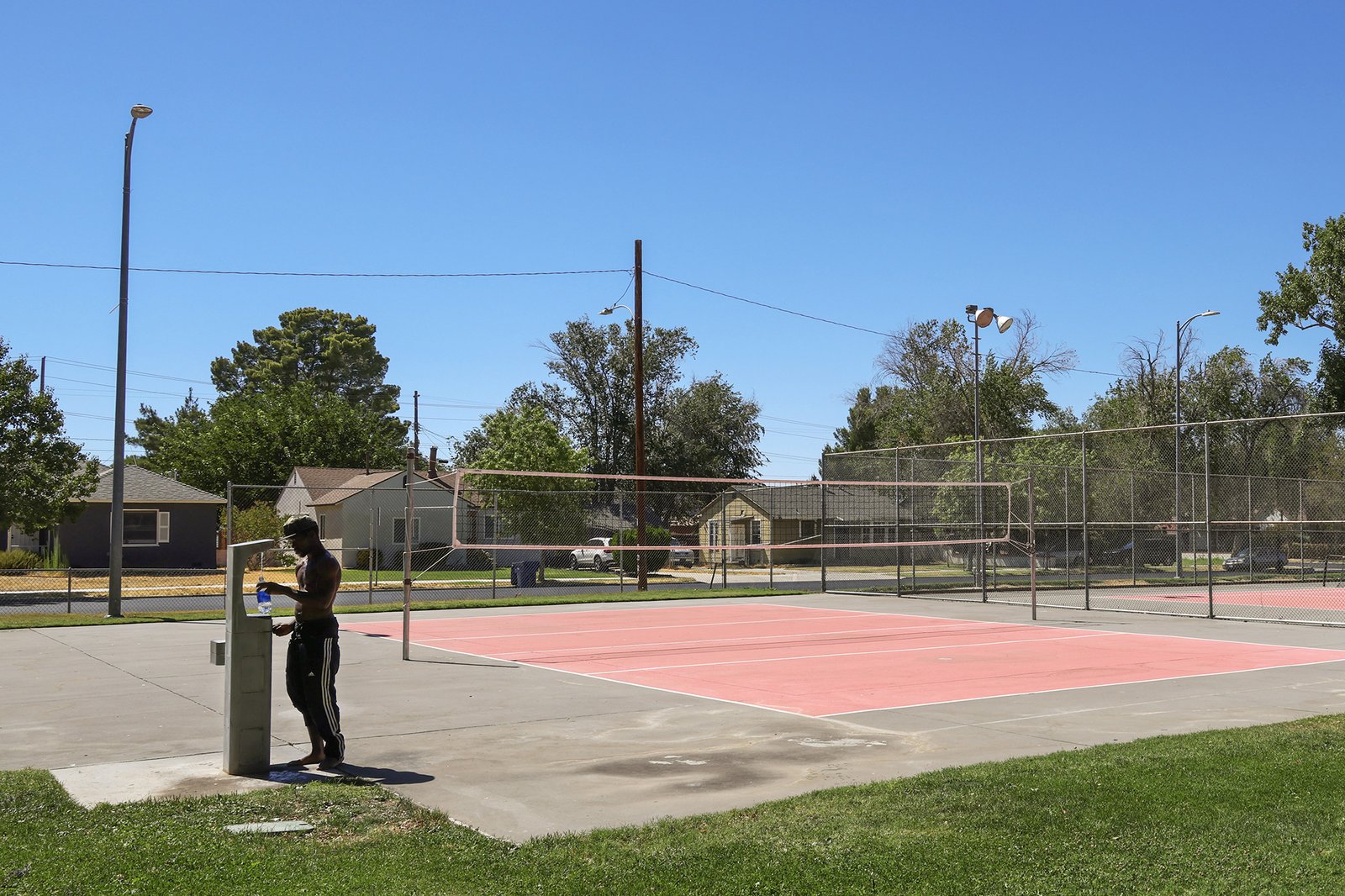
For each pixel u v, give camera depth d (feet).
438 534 156.76
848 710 36.32
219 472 221.87
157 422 313.94
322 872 17.89
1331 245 166.30
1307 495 118.93
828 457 105.70
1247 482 115.55
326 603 27.48
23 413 100.12
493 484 155.12
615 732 32.24
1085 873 17.87
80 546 140.97
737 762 27.91
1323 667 48.34
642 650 55.77
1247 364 200.13
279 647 56.08
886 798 22.72
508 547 59.11
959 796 22.72
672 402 262.47
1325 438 119.96
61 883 17.08
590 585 118.52
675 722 33.99
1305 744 28.53
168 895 16.69
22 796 23.22
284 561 143.23
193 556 146.41
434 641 60.13
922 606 87.71
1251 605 89.40
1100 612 81.76
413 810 22.25
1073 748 29.48
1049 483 118.83
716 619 75.87
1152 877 17.75
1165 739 29.58
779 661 50.62
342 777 25.95
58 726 33.17
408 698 39.14
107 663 49.42
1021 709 36.52
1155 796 22.72
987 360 202.28
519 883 17.40
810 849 19.10
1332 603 91.30
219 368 320.91
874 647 57.11
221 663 27.35
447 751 29.32
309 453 227.40
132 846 19.27
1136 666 48.96
